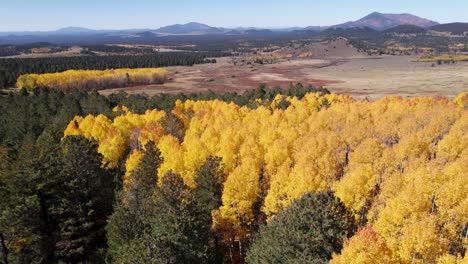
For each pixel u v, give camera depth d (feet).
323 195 114.73
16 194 127.65
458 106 336.49
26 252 127.03
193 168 200.44
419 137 222.69
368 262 89.35
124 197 158.30
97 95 463.01
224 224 163.43
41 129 315.17
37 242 127.75
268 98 429.38
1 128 320.70
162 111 335.47
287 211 116.67
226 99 478.59
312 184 157.38
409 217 122.21
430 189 139.44
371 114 313.94
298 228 107.96
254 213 189.26
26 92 512.22
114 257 121.49
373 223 137.69
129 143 275.18
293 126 289.53
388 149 197.67
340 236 106.11
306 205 112.06
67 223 136.77
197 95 535.60
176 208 123.24
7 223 117.91
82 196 148.15
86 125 288.71
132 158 206.69
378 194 164.14
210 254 131.54
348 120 289.12
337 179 194.80
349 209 144.46
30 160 141.49
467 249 119.14
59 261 125.70
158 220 121.19
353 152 216.54
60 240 136.05
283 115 311.27
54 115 366.22
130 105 419.95
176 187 133.18
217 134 253.24
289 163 197.77
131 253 105.70
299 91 479.82
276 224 117.29
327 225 106.83
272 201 164.66
